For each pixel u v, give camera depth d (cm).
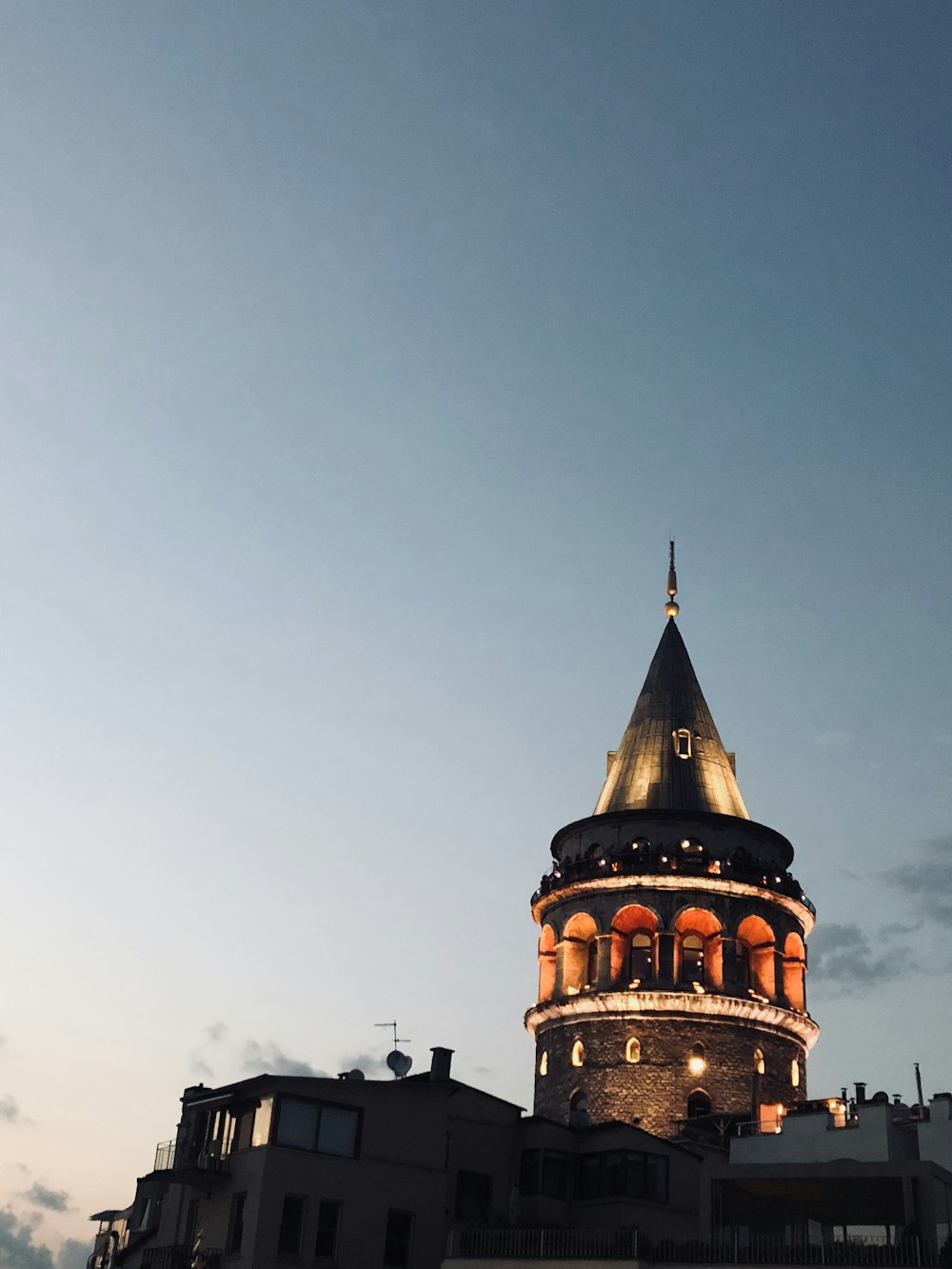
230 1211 5434
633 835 8012
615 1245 4591
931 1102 5412
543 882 8169
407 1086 5772
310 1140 5497
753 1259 4444
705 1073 7288
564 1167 6128
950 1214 4531
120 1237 7219
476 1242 4866
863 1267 4300
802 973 7981
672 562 9538
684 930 7762
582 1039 7544
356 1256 5403
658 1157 6094
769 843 8150
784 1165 4644
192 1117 5906
